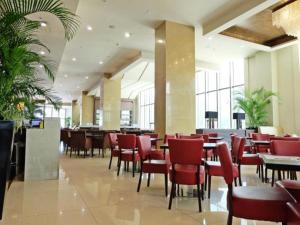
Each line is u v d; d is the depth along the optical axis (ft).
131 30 26.73
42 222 9.04
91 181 15.74
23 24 10.29
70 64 41.96
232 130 31.12
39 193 12.91
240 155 12.62
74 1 17.43
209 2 20.71
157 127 24.62
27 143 16.19
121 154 17.88
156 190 13.61
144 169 13.00
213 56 36.19
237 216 6.39
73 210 10.35
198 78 49.08
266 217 6.14
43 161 16.44
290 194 6.82
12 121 8.30
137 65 39.58
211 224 8.98
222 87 43.14
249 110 31.96
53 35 23.30
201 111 48.03
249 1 19.85
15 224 8.84
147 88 64.13
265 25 24.99
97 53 35.47
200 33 27.27
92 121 70.28
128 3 21.12
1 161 8.08
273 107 32.14
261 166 17.07
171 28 24.38
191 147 10.28
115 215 9.80
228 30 26.05
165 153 14.85
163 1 20.75
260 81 34.04
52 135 16.78
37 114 15.55
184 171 10.60
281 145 10.12
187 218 9.54
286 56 31.68
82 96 70.23
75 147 28.43
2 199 8.14
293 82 30.71
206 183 13.71
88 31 27.12
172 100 23.84
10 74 9.61
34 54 11.35
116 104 48.80
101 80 50.16
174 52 24.30
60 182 15.46
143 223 9.03
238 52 34.30
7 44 9.57
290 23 18.49
